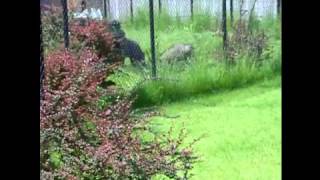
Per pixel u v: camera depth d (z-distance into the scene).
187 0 15.01
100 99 5.02
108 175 3.77
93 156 3.75
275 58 10.70
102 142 3.98
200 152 6.25
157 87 8.93
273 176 5.47
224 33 10.81
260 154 6.15
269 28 12.41
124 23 14.80
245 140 6.70
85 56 5.64
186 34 13.59
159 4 15.12
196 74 9.64
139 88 8.64
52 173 3.66
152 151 3.97
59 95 4.03
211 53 10.68
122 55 9.80
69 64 5.09
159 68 9.66
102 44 9.08
